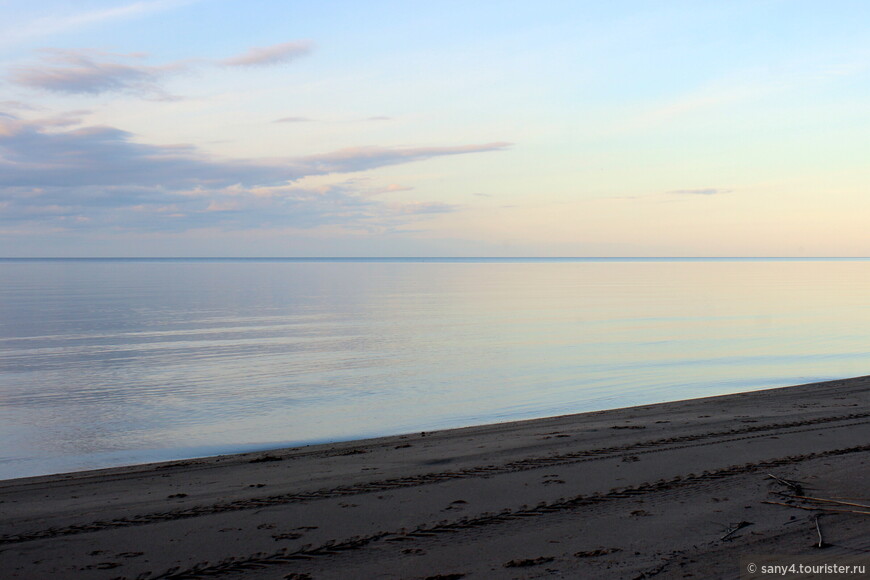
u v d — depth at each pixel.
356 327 39.59
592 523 6.65
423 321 43.12
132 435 15.38
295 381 22.45
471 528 6.61
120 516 7.32
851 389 16.62
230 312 50.22
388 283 97.19
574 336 34.34
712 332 35.25
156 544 6.36
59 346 31.34
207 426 16.25
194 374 23.89
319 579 5.45
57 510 7.70
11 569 5.79
